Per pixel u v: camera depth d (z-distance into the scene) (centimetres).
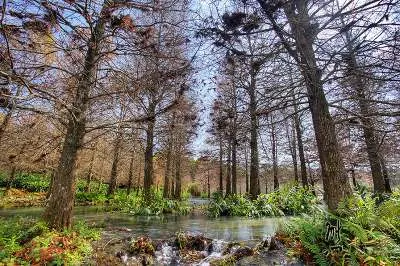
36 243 668
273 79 763
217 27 546
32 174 3178
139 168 3100
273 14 534
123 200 2255
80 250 694
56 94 784
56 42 732
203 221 1388
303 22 553
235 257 721
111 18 698
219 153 3091
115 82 918
